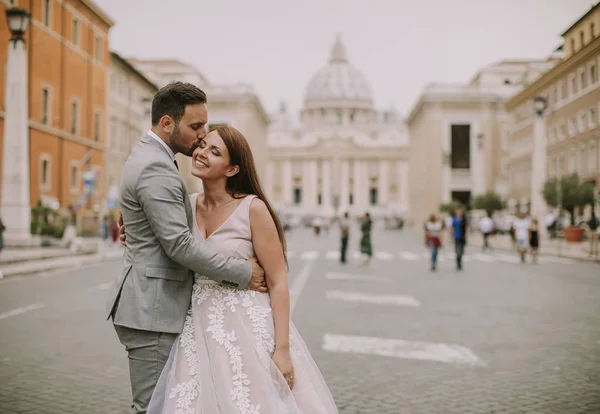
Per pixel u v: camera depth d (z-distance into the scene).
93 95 44.69
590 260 26.12
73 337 9.12
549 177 52.44
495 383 6.88
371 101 178.38
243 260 3.52
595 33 41.00
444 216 67.69
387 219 94.31
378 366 7.62
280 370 3.50
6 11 24.81
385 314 11.64
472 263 25.38
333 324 10.51
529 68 68.56
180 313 3.50
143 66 75.12
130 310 3.44
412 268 22.69
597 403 6.15
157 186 3.40
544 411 5.90
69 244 28.41
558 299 13.91
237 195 3.71
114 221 38.81
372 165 150.50
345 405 6.06
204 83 89.94
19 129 25.38
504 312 11.97
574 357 8.14
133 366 3.49
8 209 25.80
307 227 107.00
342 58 183.50
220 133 3.68
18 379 6.86
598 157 41.53
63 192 39.84
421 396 6.38
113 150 50.09
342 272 20.77
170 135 3.63
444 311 12.06
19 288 15.09
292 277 18.84
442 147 82.69
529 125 59.88
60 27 38.91
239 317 3.51
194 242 3.40
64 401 6.09
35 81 35.72
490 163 82.69
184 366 3.46
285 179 149.75
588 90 43.00
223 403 3.39
